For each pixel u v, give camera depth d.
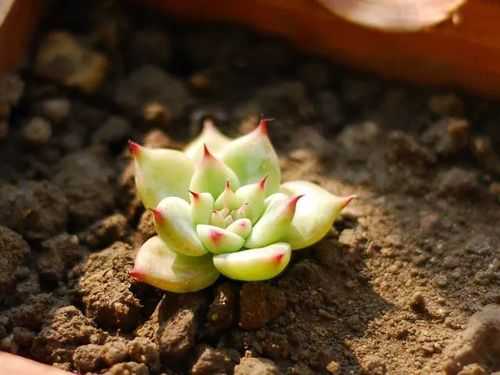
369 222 0.32
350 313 0.30
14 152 0.34
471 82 0.35
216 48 0.36
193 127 0.35
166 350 0.29
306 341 0.29
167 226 0.29
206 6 0.36
